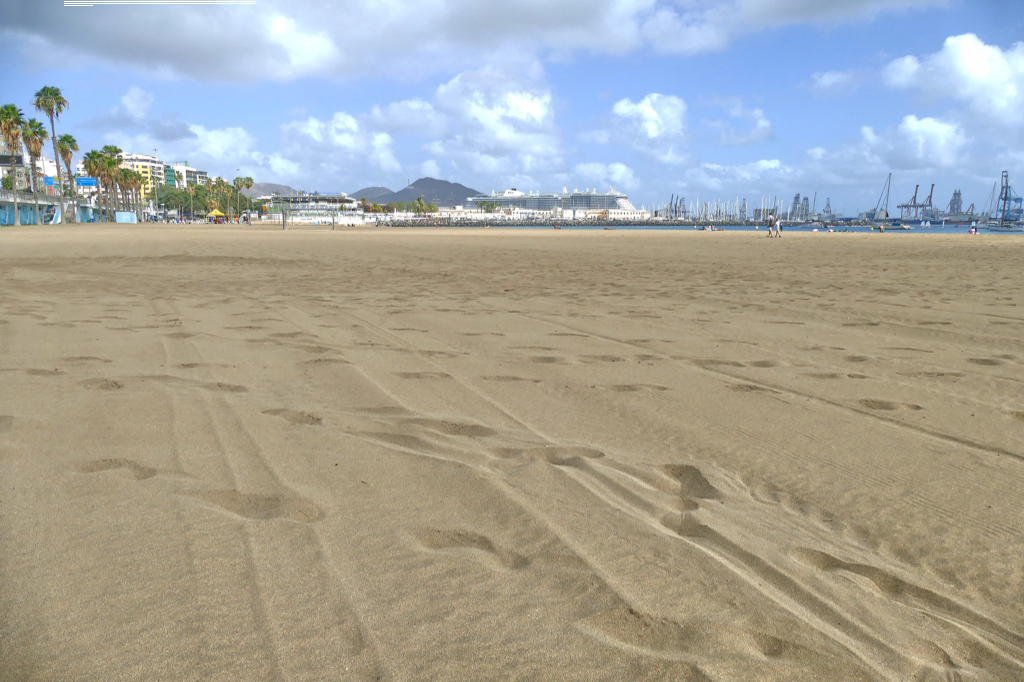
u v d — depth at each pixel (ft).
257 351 20.13
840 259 66.13
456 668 5.86
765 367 18.71
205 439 11.90
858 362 19.34
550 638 6.31
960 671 6.07
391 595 6.98
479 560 7.77
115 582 7.14
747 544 8.36
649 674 5.84
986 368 18.49
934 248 87.61
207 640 6.18
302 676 5.72
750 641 6.38
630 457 11.50
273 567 7.49
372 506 9.21
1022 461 11.39
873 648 6.37
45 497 9.30
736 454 11.68
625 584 7.29
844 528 8.92
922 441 12.41
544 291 38.04
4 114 215.72
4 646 6.08
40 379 16.15
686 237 146.92
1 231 150.30
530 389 16.02
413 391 15.65
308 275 48.19
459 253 78.38
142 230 184.14
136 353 19.60
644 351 20.86
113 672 5.74
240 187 544.62
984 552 8.29
